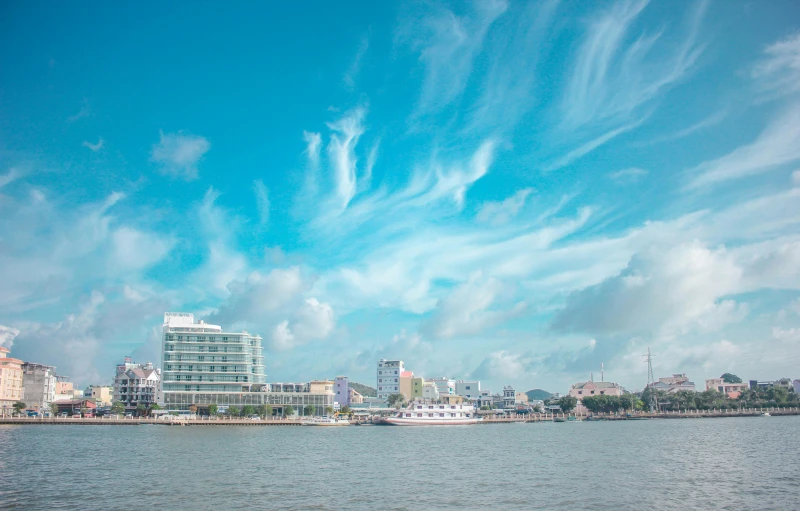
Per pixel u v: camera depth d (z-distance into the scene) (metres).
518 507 69.06
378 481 87.19
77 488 79.12
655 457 114.56
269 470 97.94
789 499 71.94
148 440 153.88
